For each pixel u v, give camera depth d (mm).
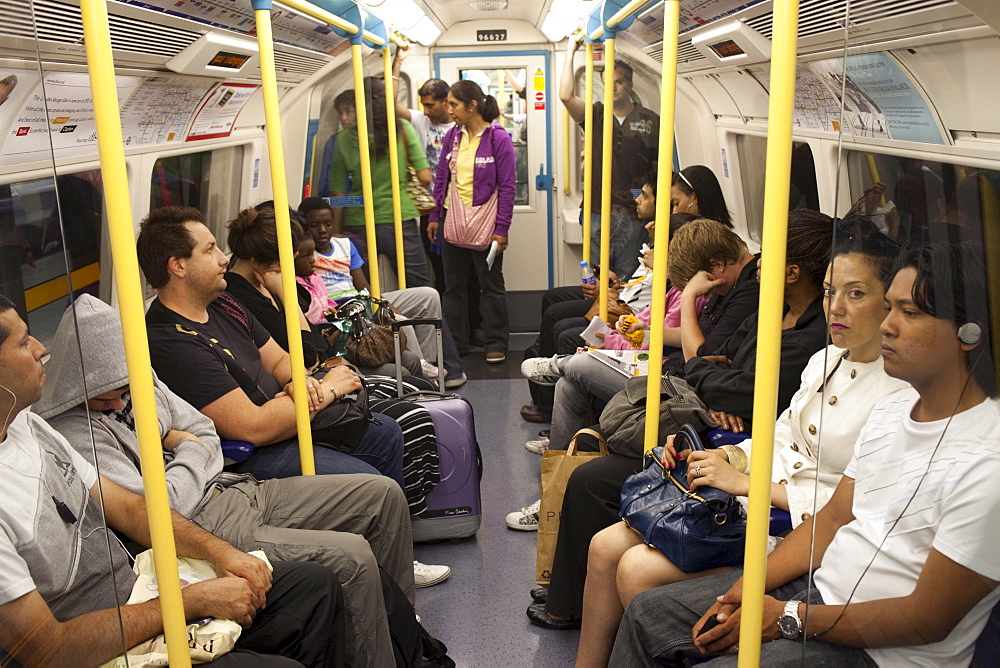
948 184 1253
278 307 3770
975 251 1254
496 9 6793
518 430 5203
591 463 2850
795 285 2602
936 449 1316
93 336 2211
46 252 1362
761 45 3158
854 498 1462
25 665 1374
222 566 2111
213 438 2645
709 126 4562
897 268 1309
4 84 1240
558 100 7523
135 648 1839
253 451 2906
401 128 6090
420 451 3484
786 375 2543
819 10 2449
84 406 1437
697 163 4691
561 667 2797
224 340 2994
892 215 1291
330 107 5145
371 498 2705
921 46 1204
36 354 1366
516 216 7816
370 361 4211
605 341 4094
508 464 4656
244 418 2783
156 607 1883
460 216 6543
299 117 5113
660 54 4254
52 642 1400
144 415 1643
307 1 3922
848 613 1443
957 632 1339
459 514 3680
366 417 3094
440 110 6895
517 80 7578
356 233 5379
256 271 3643
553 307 5523
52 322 1394
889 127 1257
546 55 7465
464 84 6289
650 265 4441
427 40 6988
